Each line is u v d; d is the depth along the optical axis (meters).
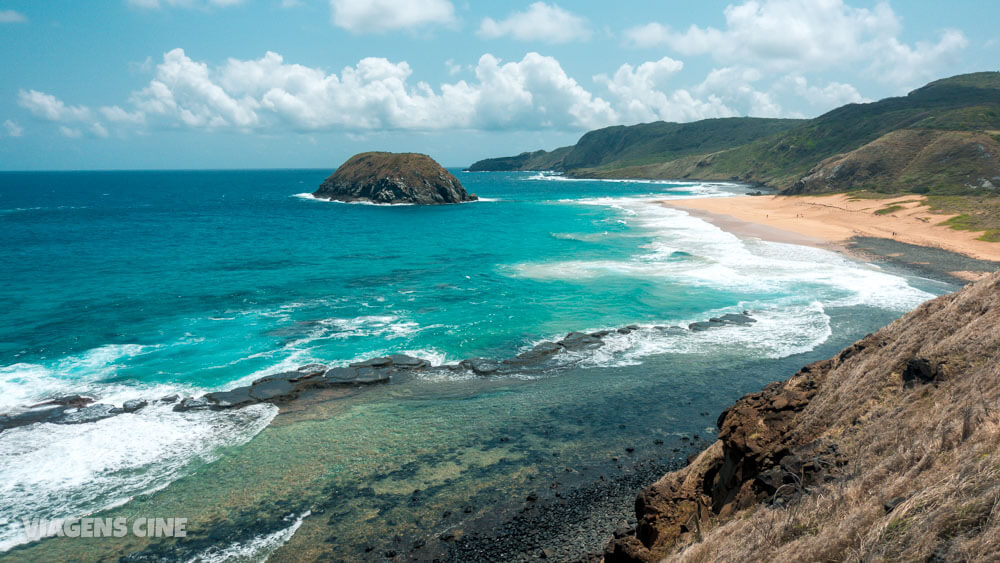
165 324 28.78
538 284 37.81
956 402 8.16
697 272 40.44
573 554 11.73
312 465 15.68
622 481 14.68
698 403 19.59
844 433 9.55
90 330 27.66
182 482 14.84
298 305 32.75
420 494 14.25
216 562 11.84
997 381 7.89
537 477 14.98
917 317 12.21
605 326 28.59
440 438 17.27
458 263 46.00
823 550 5.94
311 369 22.34
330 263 46.47
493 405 19.67
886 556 5.30
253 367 23.08
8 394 20.23
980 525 5.02
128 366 23.09
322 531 12.82
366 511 13.55
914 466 6.82
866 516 6.11
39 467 15.46
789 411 11.36
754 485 9.26
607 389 20.94
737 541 7.27
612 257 47.50
